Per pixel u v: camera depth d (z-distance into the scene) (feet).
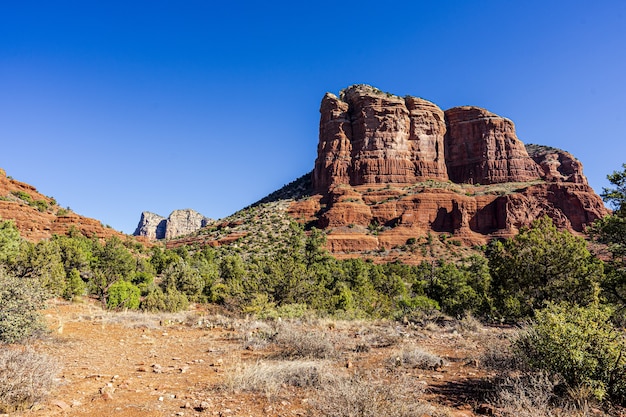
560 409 16.01
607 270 51.93
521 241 61.72
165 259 181.06
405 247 332.19
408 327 50.39
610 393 18.07
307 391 19.76
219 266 179.11
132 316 54.60
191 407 17.21
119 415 15.94
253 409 17.10
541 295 58.18
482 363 26.03
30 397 16.42
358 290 104.83
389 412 14.38
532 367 20.31
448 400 18.44
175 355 30.53
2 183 269.44
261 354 30.53
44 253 77.20
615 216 50.80
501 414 16.12
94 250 149.59
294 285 75.15
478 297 79.71
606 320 20.72
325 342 30.12
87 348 30.99
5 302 27.81
